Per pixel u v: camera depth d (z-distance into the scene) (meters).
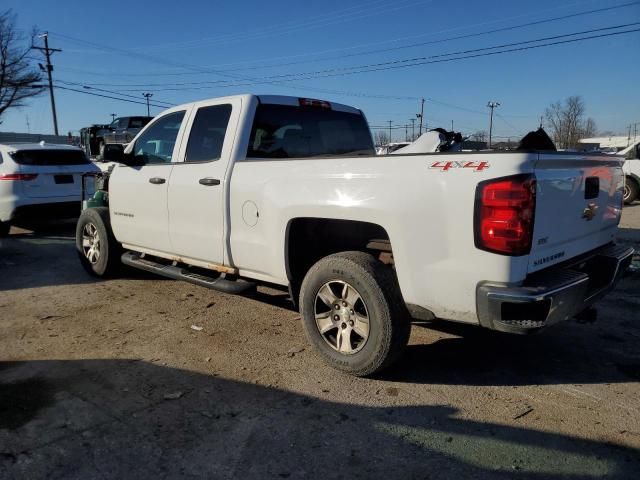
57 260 7.90
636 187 15.58
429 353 4.32
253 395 3.61
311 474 2.76
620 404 3.47
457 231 3.20
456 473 2.76
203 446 3.01
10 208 9.26
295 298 4.36
